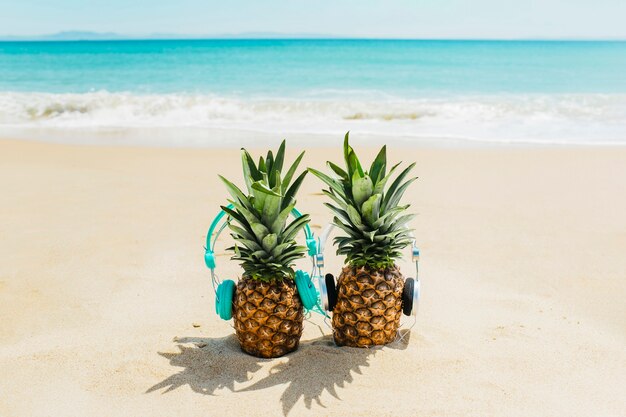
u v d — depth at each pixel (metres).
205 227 7.03
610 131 15.59
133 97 20.38
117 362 3.88
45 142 13.84
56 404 3.43
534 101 21.23
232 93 26.50
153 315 4.67
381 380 3.62
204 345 4.09
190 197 8.47
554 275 5.62
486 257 6.12
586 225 7.23
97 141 14.13
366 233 3.72
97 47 95.75
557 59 53.09
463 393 3.51
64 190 8.83
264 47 89.19
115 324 4.50
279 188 3.59
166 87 29.02
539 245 6.50
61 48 90.25
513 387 3.60
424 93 26.23
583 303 4.98
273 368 3.76
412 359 3.86
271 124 17.45
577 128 16.19
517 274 5.65
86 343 4.17
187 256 6.04
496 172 10.32
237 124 17.52
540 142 13.74
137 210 7.75
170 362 3.87
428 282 5.43
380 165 3.87
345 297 3.92
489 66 42.94
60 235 6.67
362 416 3.28
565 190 9.02
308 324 4.54
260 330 3.78
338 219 3.81
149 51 71.25
